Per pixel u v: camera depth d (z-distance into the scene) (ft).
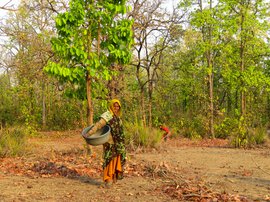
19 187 24.63
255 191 24.61
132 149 45.44
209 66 82.64
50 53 67.62
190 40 82.17
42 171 30.07
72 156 38.32
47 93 94.32
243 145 54.29
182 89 94.43
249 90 92.99
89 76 36.99
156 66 88.74
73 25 35.70
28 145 44.39
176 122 90.02
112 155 24.50
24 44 75.20
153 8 80.02
